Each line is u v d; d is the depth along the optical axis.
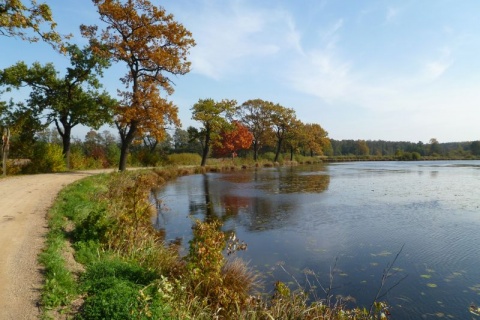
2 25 11.97
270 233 11.78
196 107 42.47
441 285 7.40
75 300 4.95
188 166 40.84
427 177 33.78
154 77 25.83
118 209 11.17
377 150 132.88
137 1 24.03
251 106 62.62
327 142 86.06
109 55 24.00
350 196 20.31
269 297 6.62
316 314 5.59
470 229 12.13
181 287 5.63
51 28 13.02
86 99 26.06
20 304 4.64
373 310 6.28
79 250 7.05
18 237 7.44
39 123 25.48
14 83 24.16
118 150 36.81
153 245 8.45
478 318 5.99
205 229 7.05
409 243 10.47
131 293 4.89
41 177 19.30
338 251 9.76
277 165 58.06
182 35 25.11
